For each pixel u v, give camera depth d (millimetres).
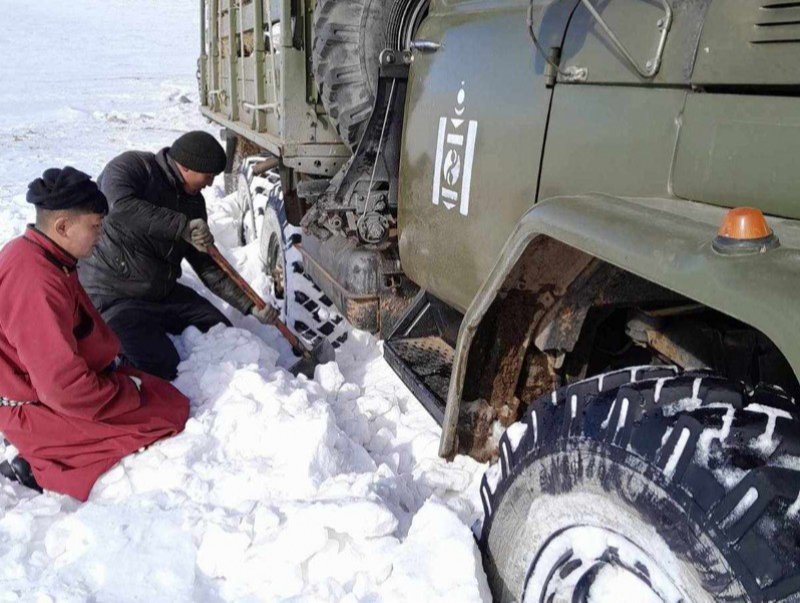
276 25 4035
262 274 5031
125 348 3432
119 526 2344
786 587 1242
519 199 2182
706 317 1849
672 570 1415
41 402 2707
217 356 3457
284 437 2707
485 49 2359
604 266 1883
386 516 2160
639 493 1473
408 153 2857
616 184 1827
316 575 2156
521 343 2094
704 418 1435
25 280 2578
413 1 3219
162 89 18188
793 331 1136
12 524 2420
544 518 1737
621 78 1799
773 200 1455
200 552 2230
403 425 3123
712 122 1569
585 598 1625
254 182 5539
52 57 24078
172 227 3600
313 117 3879
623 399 1573
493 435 2209
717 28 1547
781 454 1346
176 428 2861
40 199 2621
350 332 3910
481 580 1904
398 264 3246
